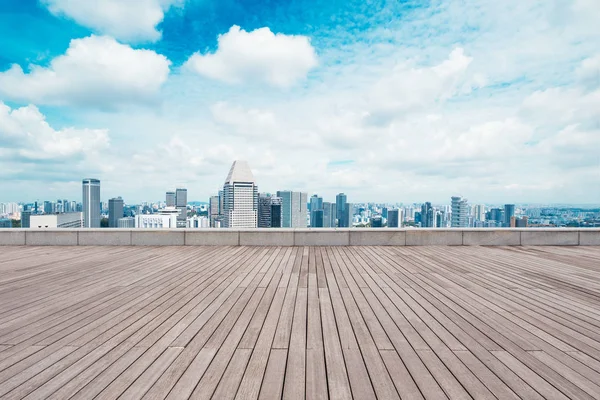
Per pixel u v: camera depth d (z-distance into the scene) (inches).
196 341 114.7
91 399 81.0
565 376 92.8
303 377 91.5
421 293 173.8
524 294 172.6
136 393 83.4
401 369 96.0
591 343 114.3
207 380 89.8
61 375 92.3
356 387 86.7
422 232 342.0
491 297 167.2
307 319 135.9
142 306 152.4
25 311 145.9
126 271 226.8
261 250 316.8
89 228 349.4
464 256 283.9
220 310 146.8
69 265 247.3
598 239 345.7
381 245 341.7
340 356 103.9
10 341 115.0
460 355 105.0
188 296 168.1
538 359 102.7
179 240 345.7
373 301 160.1
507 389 86.3
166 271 226.7
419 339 116.8
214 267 239.8
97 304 155.4
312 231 340.5
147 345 111.4
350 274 217.5
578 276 212.4
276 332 122.4
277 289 181.3
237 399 81.2
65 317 138.4
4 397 81.7
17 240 348.2
